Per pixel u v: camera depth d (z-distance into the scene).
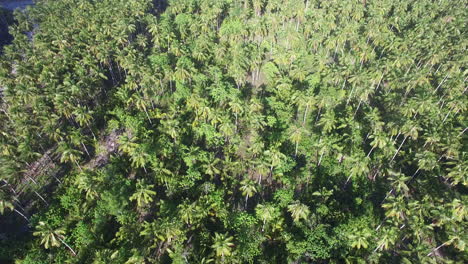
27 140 76.62
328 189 76.81
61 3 138.62
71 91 89.56
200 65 113.00
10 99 87.12
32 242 65.88
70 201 71.50
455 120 91.12
